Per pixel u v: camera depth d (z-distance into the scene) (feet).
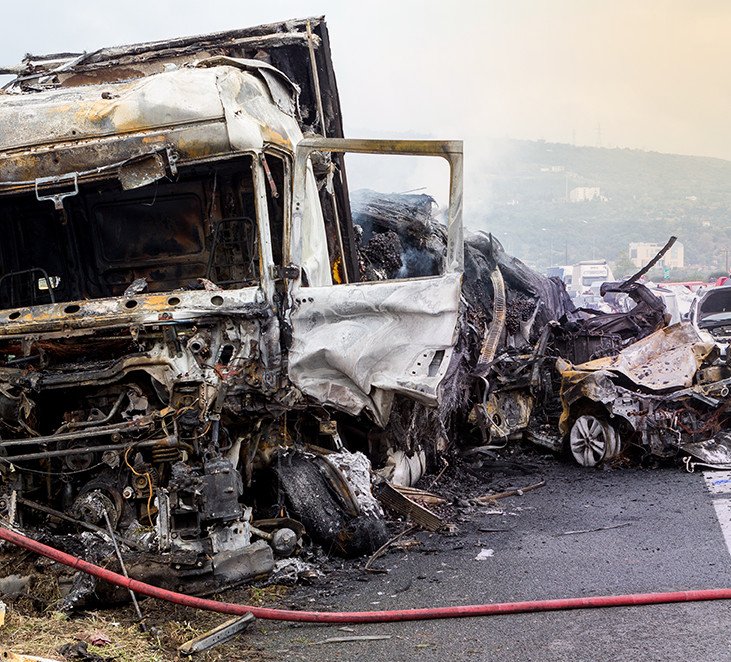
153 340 20.90
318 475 23.44
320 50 27.96
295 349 21.47
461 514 28.02
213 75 21.85
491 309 43.73
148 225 24.26
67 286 25.14
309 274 23.72
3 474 21.01
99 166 21.45
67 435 20.52
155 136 21.20
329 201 27.81
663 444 35.19
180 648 15.92
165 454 20.31
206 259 24.08
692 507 27.58
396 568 21.89
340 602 19.27
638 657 15.21
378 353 21.11
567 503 29.53
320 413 24.45
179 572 18.54
